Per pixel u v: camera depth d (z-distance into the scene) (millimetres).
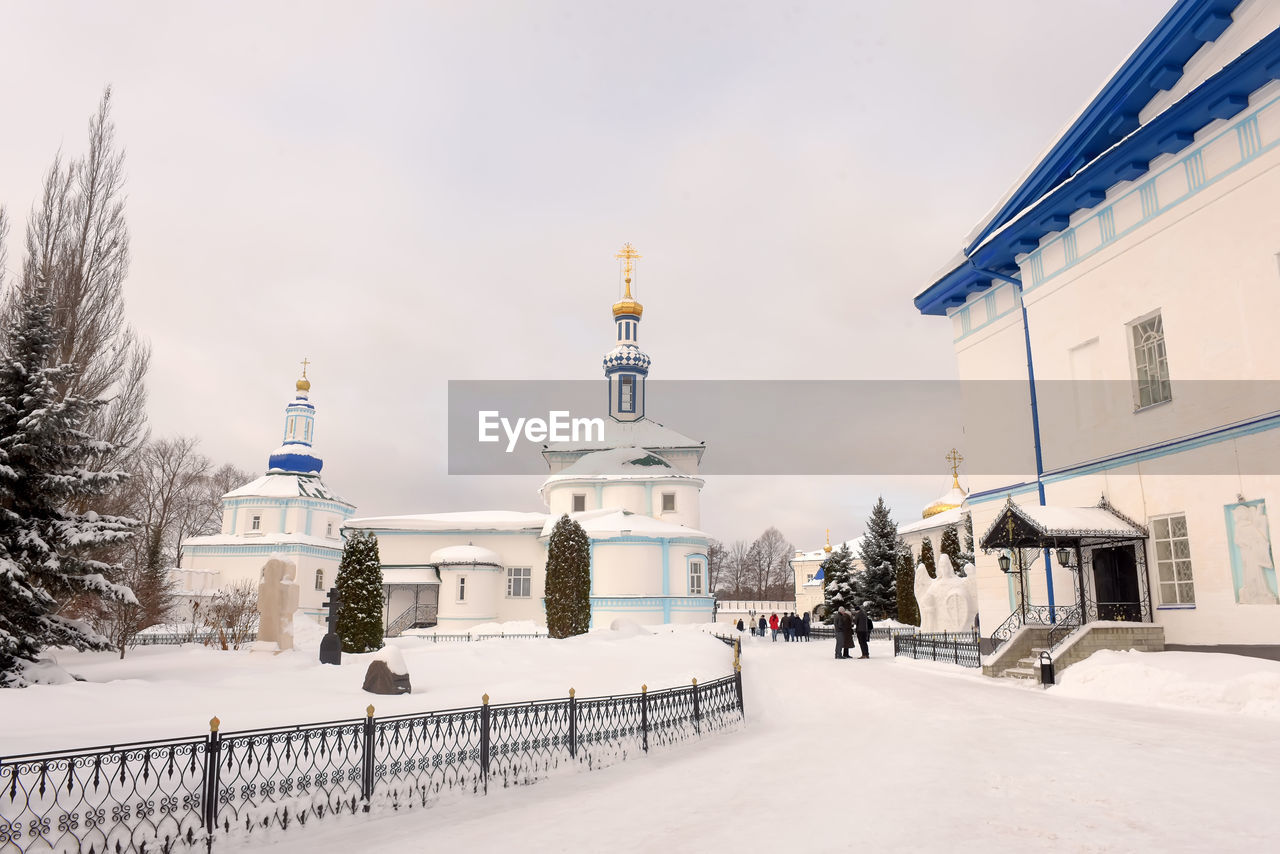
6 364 15828
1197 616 14914
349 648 30156
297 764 6684
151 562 39562
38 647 15367
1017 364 20891
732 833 5836
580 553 36062
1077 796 6445
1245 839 5125
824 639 39031
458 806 7418
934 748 9039
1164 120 14945
